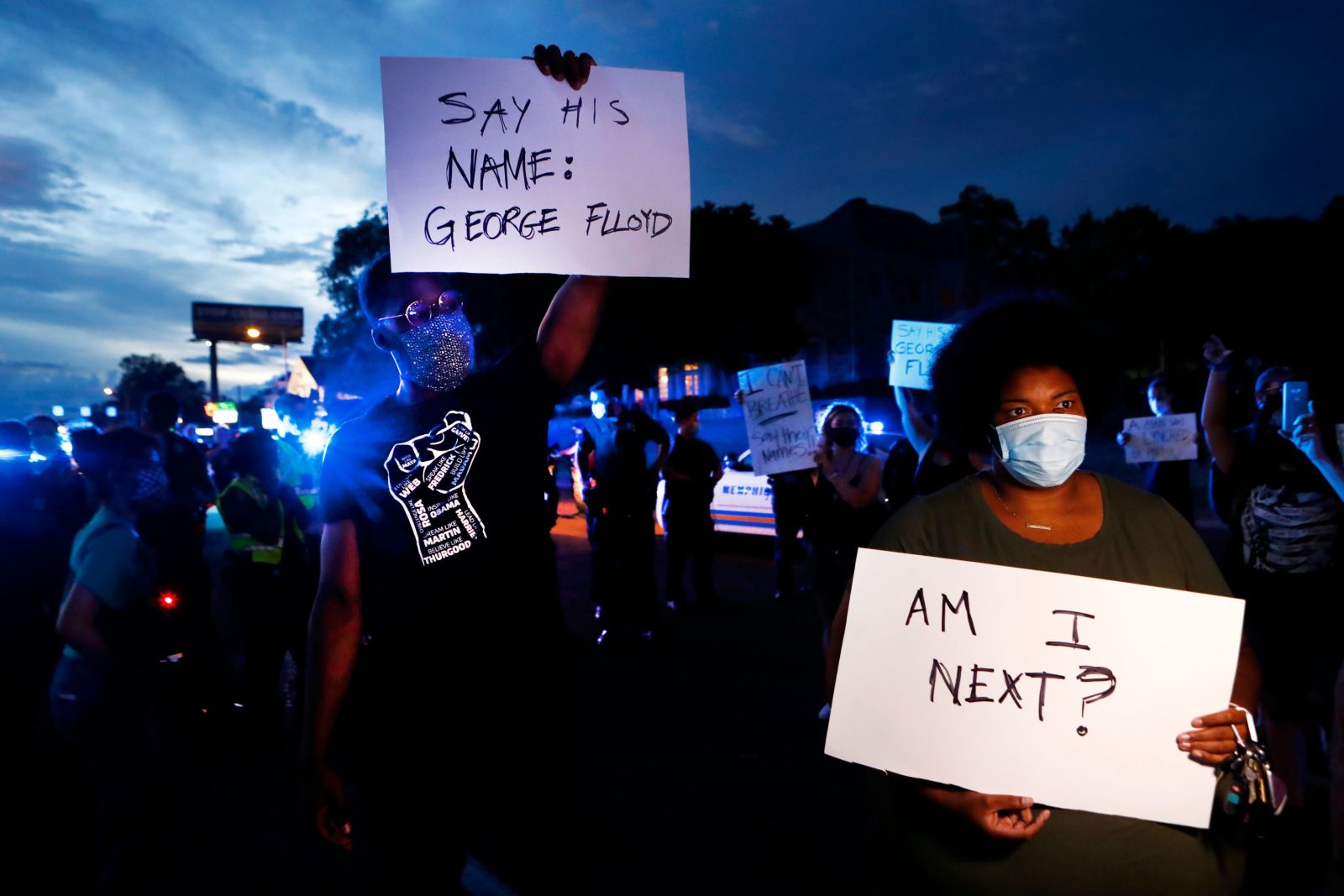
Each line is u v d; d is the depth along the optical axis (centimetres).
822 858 361
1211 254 3444
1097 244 4859
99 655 298
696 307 3247
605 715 545
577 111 213
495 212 209
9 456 360
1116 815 152
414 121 205
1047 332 168
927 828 167
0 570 348
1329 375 327
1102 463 1766
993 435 169
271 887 354
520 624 209
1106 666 154
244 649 680
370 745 207
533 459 218
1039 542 169
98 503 320
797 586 920
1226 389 381
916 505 179
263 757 494
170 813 323
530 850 209
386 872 210
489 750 205
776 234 3475
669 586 845
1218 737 150
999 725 155
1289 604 346
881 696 160
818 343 3900
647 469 726
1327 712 401
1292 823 356
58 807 368
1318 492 341
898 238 4056
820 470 513
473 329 225
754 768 457
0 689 349
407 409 216
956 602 159
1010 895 161
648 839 380
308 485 647
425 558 205
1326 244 3194
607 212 215
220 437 2147
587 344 227
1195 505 1341
